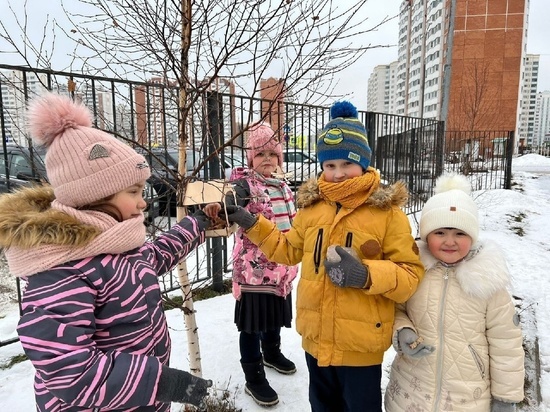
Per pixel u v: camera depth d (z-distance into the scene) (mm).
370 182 1769
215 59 1953
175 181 2227
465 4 43594
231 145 2100
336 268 1611
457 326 1699
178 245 1758
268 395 2428
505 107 44188
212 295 4102
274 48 1969
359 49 2266
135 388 1160
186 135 2154
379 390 1846
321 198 1912
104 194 1327
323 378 1927
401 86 73688
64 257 1210
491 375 1692
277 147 2533
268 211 2383
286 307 2447
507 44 43312
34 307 1152
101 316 1279
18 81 2555
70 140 1312
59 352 1111
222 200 1937
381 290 1613
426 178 8773
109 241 1278
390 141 7461
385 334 1766
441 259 1766
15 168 3461
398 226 1761
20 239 1186
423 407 1725
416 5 65375
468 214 1710
